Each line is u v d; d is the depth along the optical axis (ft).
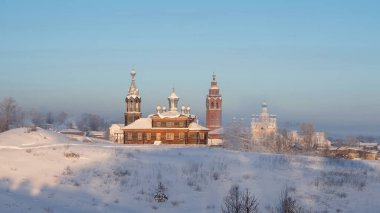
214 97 603.26
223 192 122.11
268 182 132.16
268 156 170.19
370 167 159.94
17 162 129.59
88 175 126.11
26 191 104.01
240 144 403.75
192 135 310.45
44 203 95.45
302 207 111.75
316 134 531.50
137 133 312.09
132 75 379.55
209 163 151.84
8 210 83.71
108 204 104.27
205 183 128.67
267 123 604.49
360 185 131.75
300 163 159.12
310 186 130.11
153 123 313.12
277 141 385.91
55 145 173.68
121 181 124.06
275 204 112.27
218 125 602.44
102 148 169.99
